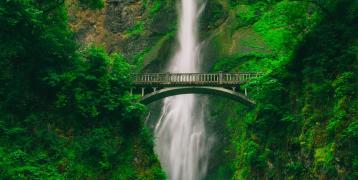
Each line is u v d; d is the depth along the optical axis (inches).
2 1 845.2
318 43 898.7
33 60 926.4
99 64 969.5
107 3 1955.0
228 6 1889.8
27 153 847.1
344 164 704.4
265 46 1640.0
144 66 1754.4
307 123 842.8
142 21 1911.9
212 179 1507.1
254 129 1082.1
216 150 1551.4
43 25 920.3
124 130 971.9
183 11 1934.1
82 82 945.5
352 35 842.8
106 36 1905.8
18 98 883.4
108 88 956.6
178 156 1624.0
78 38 1910.7
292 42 975.6
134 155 955.3
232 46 1724.9
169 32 1873.8
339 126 740.0
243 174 1126.4
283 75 970.7
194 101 1695.4
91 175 886.4
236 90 1182.9
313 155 801.6
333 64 837.8
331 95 806.5
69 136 914.7
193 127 1652.3
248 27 1763.0
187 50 1852.9
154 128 1674.5
